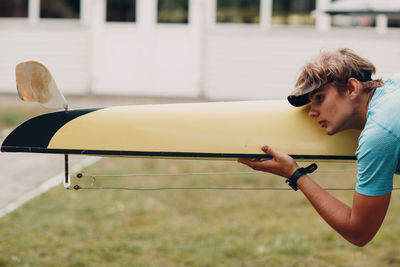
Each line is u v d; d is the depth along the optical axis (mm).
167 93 9852
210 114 2139
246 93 9688
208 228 4117
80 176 2158
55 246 3701
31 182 5234
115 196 4855
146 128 2119
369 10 6664
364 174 1671
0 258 3436
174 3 9625
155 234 3959
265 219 4348
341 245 3811
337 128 1801
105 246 3691
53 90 1976
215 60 9680
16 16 9938
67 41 9883
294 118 2111
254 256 3605
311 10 9352
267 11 9469
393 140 1610
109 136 2111
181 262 3500
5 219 4176
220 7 9586
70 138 2107
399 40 9344
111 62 9875
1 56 9992
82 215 4340
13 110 8359
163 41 9742
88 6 9766
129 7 9727
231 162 6238
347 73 1739
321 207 1811
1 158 6227
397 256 3635
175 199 4848
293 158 2053
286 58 9523
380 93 1732
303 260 3568
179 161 6246
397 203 4820
